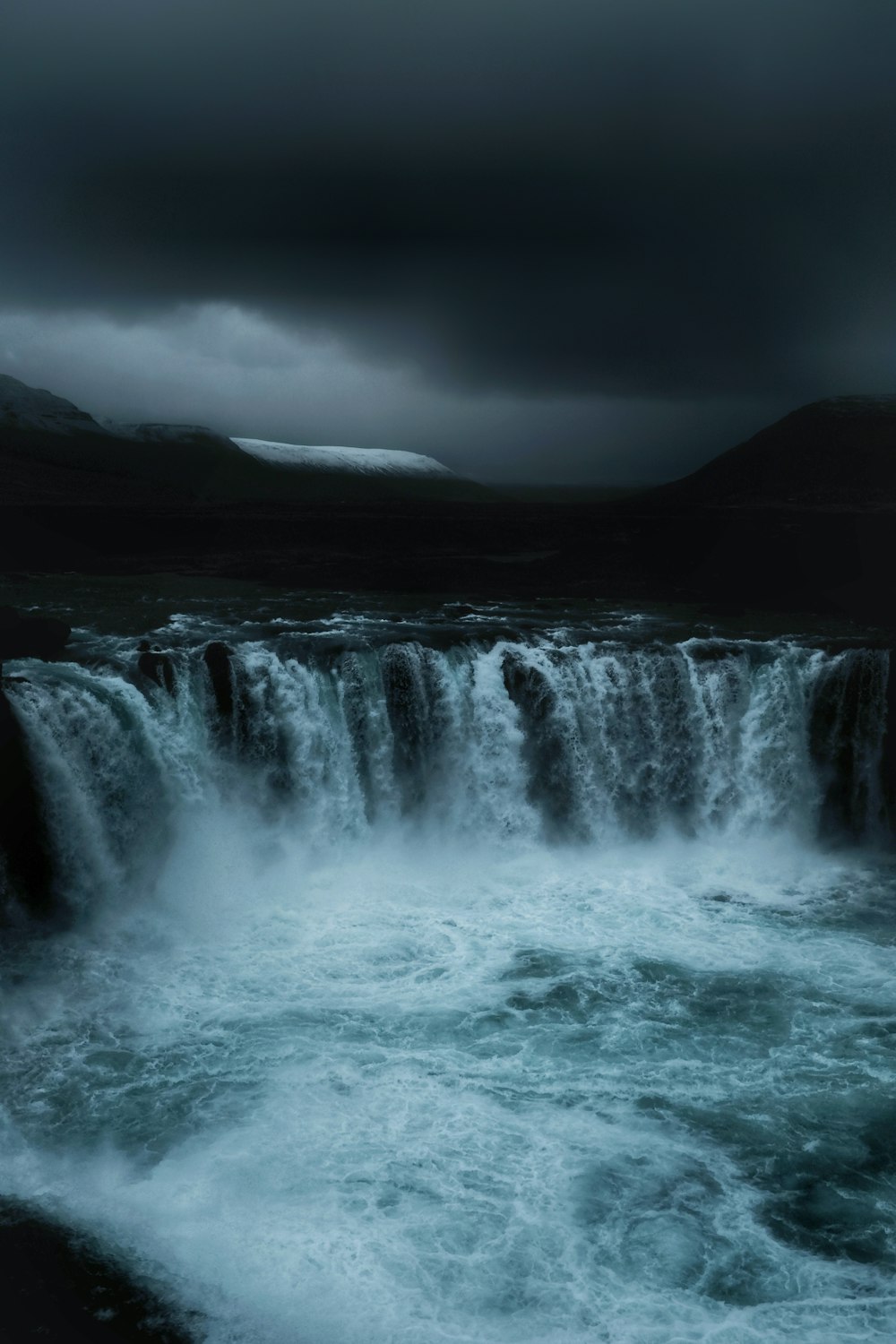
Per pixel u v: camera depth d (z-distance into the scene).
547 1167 17.22
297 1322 14.32
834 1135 18.06
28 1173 16.91
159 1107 18.50
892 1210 16.47
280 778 28.53
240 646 29.53
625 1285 14.98
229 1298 14.66
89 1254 15.35
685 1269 15.27
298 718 28.62
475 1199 16.50
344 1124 18.14
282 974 23.17
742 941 25.17
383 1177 16.91
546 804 30.48
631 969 23.56
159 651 29.78
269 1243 15.60
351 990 22.48
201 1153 17.39
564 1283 14.98
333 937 24.95
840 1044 20.69
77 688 25.80
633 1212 16.30
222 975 23.06
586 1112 18.56
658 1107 18.75
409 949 24.44
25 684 25.28
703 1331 14.22
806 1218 16.27
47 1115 18.27
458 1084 19.25
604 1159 17.39
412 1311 14.48
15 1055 19.91
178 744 27.20
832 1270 15.31
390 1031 20.91
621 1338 14.10
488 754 30.25
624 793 31.00
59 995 22.02
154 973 23.05
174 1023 21.09
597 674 30.88
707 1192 16.75
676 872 29.39
